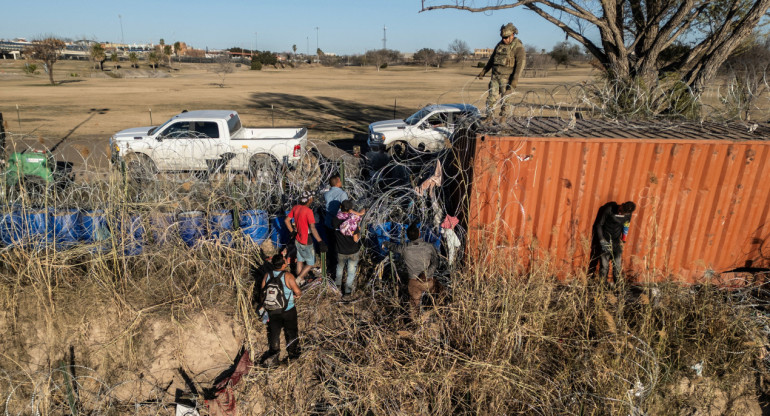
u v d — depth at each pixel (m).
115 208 6.64
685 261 6.76
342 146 17.14
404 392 5.14
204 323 6.11
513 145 6.32
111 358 5.91
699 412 5.16
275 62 103.06
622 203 6.49
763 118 8.51
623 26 11.77
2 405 5.66
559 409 4.91
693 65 11.47
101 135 18.02
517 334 5.38
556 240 6.65
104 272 6.33
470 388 5.07
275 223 7.62
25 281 6.25
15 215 6.65
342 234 6.35
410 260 5.90
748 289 6.41
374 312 6.34
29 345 5.95
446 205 7.88
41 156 8.26
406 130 13.70
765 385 5.40
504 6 10.41
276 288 5.60
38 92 35.88
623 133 6.65
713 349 5.52
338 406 5.12
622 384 4.97
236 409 5.40
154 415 5.58
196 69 89.00
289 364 5.65
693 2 9.73
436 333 5.72
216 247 6.71
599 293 6.07
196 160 11.18
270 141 11.92
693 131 6.83
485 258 6.10
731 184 6.36
